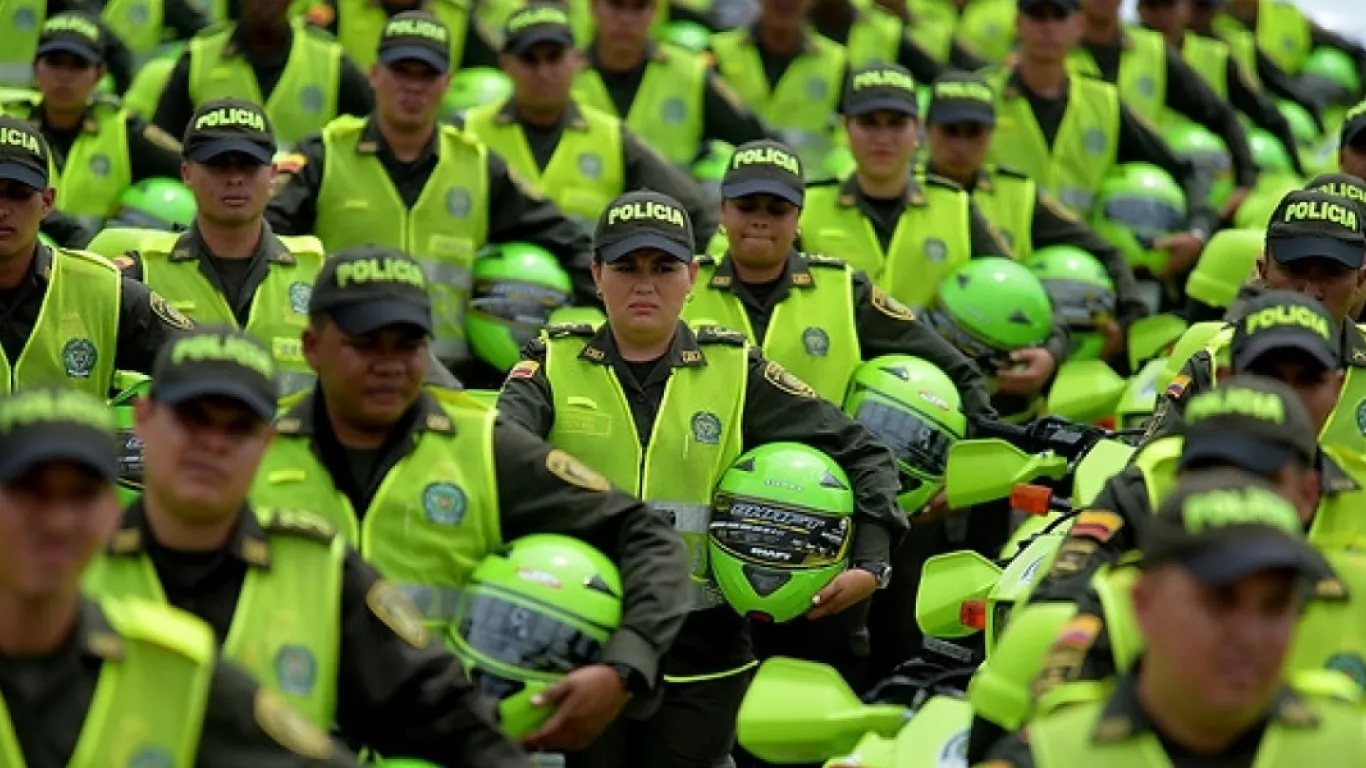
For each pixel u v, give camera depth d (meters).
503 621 9.12
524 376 11.14
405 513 9.29
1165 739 7.16
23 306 11.61
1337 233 11.34
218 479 7.97
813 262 13.16
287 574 8.18
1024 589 9.91
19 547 6.95
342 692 8.25
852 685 12.59
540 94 16.91
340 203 15.05
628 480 11.09
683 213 11.20
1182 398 10.58
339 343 9.15
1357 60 28.00
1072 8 18.86
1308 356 9.65
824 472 11.20
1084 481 11.30
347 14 21.12
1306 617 8.72
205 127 12.88
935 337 13.17
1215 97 20.89
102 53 16.34
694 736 11.11
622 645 9.15
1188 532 6.95
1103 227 18.05
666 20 25.11
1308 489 8.80
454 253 15.08
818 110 21.69
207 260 12.96
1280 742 7.19
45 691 7.04
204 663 7.18
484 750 8.24
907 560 13.61
